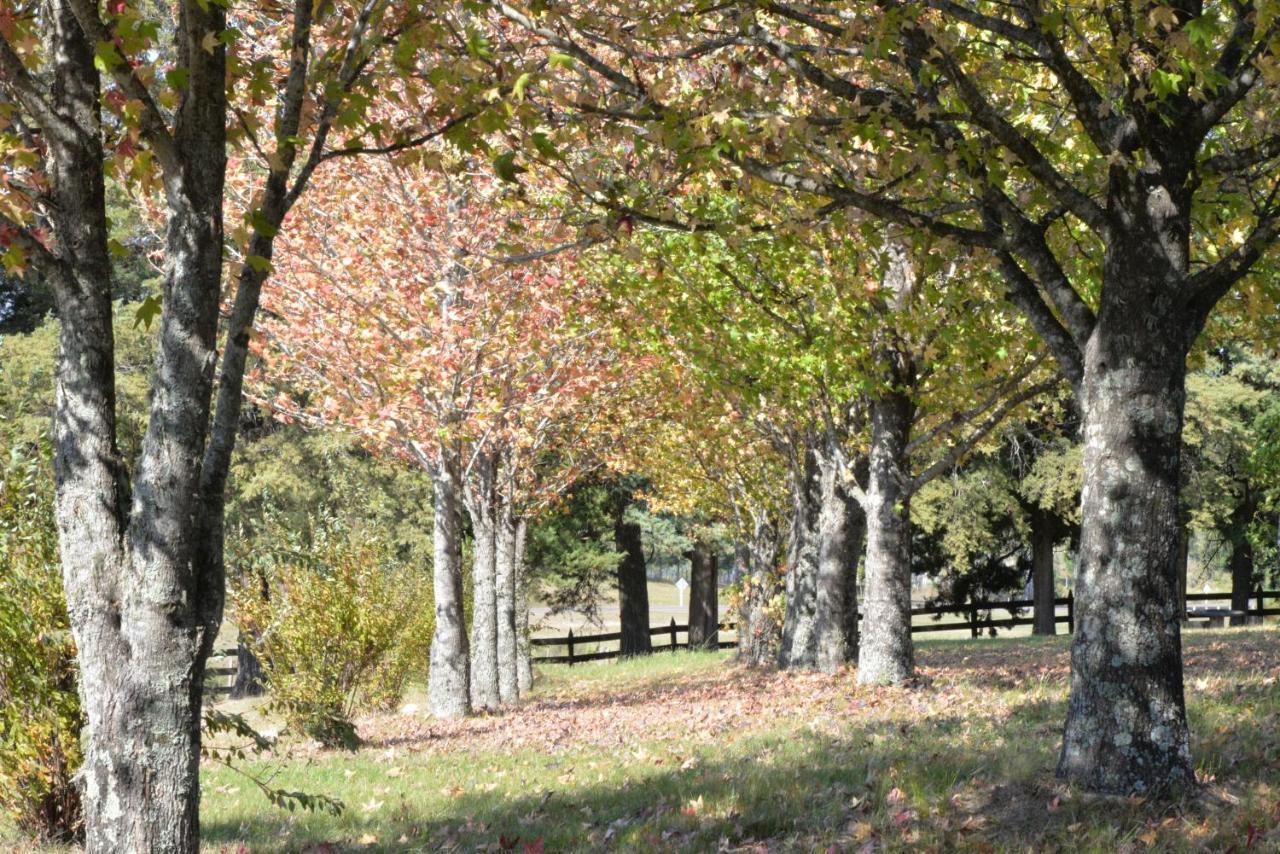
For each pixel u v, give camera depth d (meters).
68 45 5.02
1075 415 29.73
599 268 16.41
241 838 8.98
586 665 36.75
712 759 10.69
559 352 19.14
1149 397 7.35
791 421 20.06
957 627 36.72
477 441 19.20
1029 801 7.10
